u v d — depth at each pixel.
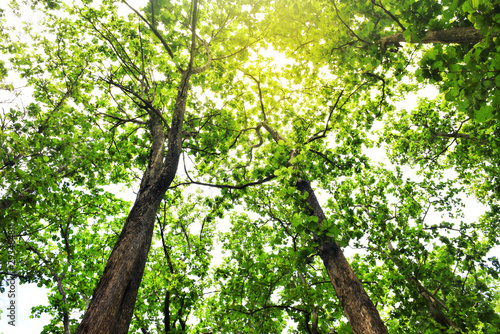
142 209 4.30
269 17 6.48
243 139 9.13
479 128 8.53
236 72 8.88
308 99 9.62
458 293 7.05
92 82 9.30
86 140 7.93
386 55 4.78
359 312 4.23
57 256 8.86
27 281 7.23
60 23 8.60
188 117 8.56
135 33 7.95
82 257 10.39
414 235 8.38
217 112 7.93
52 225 9.41
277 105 9.90
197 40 7.19
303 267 4.96
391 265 7.83
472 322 6.08
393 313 6.31
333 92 8.77
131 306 3.28
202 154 8.23
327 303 6.25
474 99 2.39
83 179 8.55
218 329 6.75
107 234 11.34
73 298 9.84
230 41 7.39
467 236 9.12
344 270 4.91
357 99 8.66
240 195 7.97
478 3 2.24
